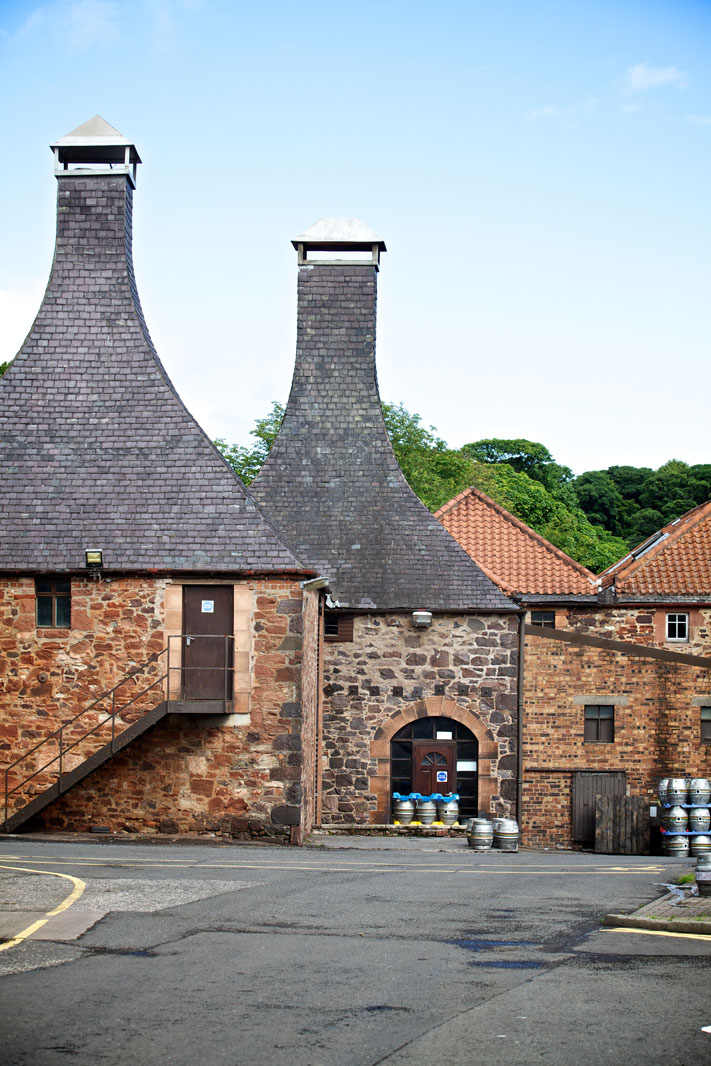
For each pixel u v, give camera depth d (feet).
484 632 86.74
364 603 86.07
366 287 93.15
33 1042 24.00
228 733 71.87
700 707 93.91
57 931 34.99
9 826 70.18
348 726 86.12
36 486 74.74
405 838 80.02
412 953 32.50
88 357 77.97
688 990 28.14
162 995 27.66
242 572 72.18
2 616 72.74
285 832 71.20
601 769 92.89
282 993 27.86
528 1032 24.66
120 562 72.43
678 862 70.03
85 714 71.92
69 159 83.97
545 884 50.47
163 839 69.97
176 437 75.92
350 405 91.71
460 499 108.17
